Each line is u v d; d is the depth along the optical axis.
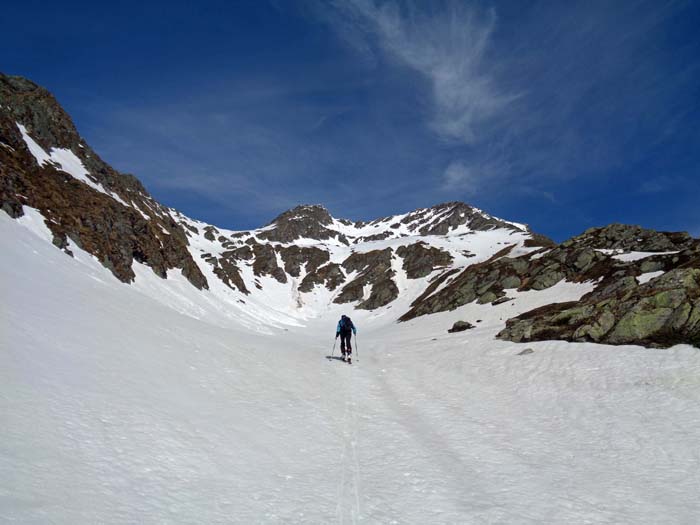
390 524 7.07
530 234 128.75
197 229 175.50
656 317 22.31
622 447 11.85
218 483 7.50
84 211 46.97
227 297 80.31
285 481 8.27
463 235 145.50
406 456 10.48
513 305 52.78
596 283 48.06
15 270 18.23
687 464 10.65
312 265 144.25
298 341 47.66
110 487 6.27
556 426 13.98
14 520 4.68
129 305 21.67
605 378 18.17
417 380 21.14
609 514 8.19
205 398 11.89
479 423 14.03
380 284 116.94
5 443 6.21
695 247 44.28
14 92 60.72
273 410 12.66
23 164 43.41
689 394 14.94
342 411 14.13
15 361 9.05
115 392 9.77
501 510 8.00
